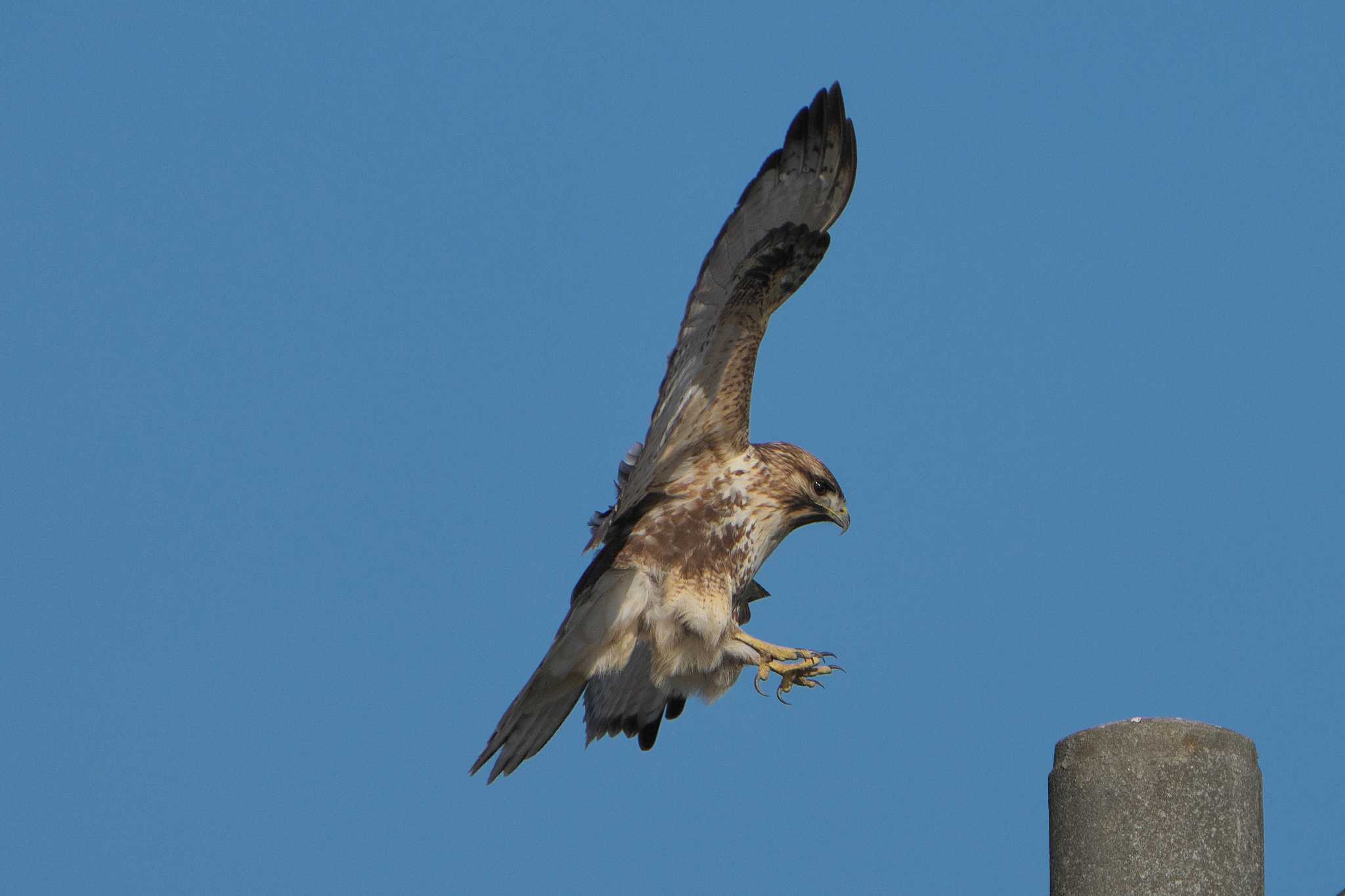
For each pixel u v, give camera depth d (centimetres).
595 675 1416
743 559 1423
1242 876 861
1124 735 883
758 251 1377
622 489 1392
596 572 1410
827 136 1405
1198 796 866
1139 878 860
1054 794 898
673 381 1354
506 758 1435
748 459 1434
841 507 1449
